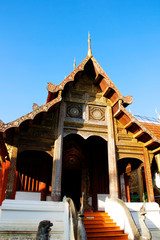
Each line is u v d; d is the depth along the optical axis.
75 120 11.48
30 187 11.66
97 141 14.62
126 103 11.86
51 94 11.03
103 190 13.91
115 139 11.80
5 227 7.77
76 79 12.46
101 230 8.88
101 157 14.82
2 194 9.02
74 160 15.08
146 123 17.47
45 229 4.82
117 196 10.48
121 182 15.09
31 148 10.09
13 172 9.29
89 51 12.54
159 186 15.47
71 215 7.73
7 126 8.95
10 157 9.52
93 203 13.39
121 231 8.98
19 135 10.12
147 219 9.95
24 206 8.29
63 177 17.73
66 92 12.05
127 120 11.84
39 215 8.33
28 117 9.44
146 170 11.49
